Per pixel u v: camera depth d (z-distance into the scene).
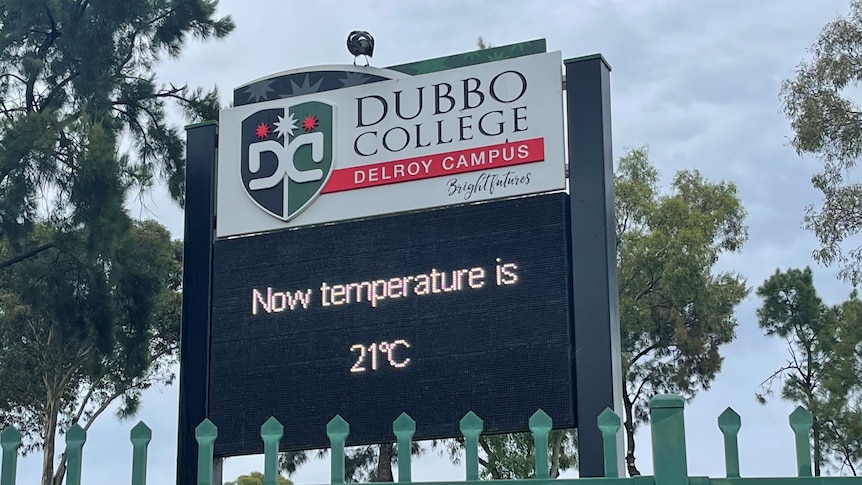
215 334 12.82
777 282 28.89
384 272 12.32
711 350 31.33
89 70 20.95
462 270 12.01
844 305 27.86
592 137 12.06
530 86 12.36
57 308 20.30
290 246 12.81
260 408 12.38
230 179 13.29
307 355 12.35
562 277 11.65
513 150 12.22
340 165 12.85
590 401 11.21
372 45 13.57
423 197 12.42
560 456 27.88
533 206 11.98
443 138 12.52
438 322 11.93
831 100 21.09
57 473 29.72
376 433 11.85
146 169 21.48
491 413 11.48
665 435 4.27
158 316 29.30
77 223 19.41
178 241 30.73
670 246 30.50
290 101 13.27
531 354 11.50
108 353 20.62
